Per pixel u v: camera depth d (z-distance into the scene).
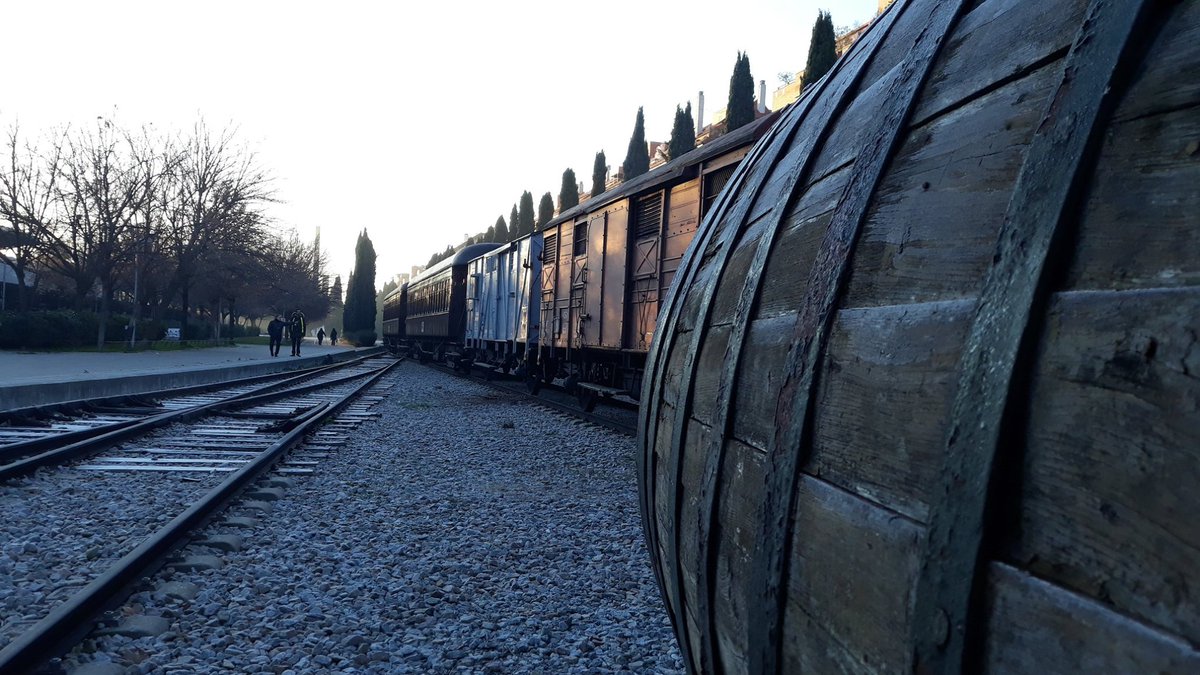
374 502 6.38
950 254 1.06
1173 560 0.67
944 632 0.86
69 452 7.53
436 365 32.44
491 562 4.85
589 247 12.73
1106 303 0.79
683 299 2.46
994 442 0.85
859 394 1.14
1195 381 0.68
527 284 17.09
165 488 6.57
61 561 4.49
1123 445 0.73
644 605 4.16
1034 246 0.88
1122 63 0.88
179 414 10.88
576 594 4.31
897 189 1.25
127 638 3.41
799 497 1.25
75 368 17.64
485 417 13.01
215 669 3.20
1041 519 0.80
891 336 1.10
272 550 4.84
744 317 1.65
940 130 1.22
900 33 1.71
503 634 3.71
